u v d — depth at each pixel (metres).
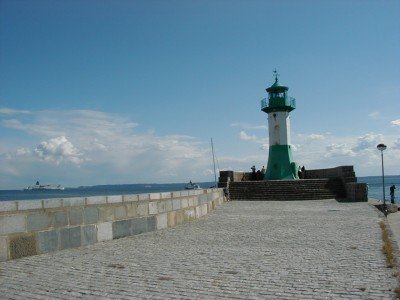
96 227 12.12
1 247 9.34
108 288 6.94
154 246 11.40
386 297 6.34
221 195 28.47
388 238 11.90
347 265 8.57
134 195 13.97
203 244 11.66
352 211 20.95
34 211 10.19
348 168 32.34
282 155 42.94
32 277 7.75
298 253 10.05
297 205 25.53
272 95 43.41
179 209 17.19
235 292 6.68
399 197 58.25
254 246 11.19
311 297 6.39
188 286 7.05
